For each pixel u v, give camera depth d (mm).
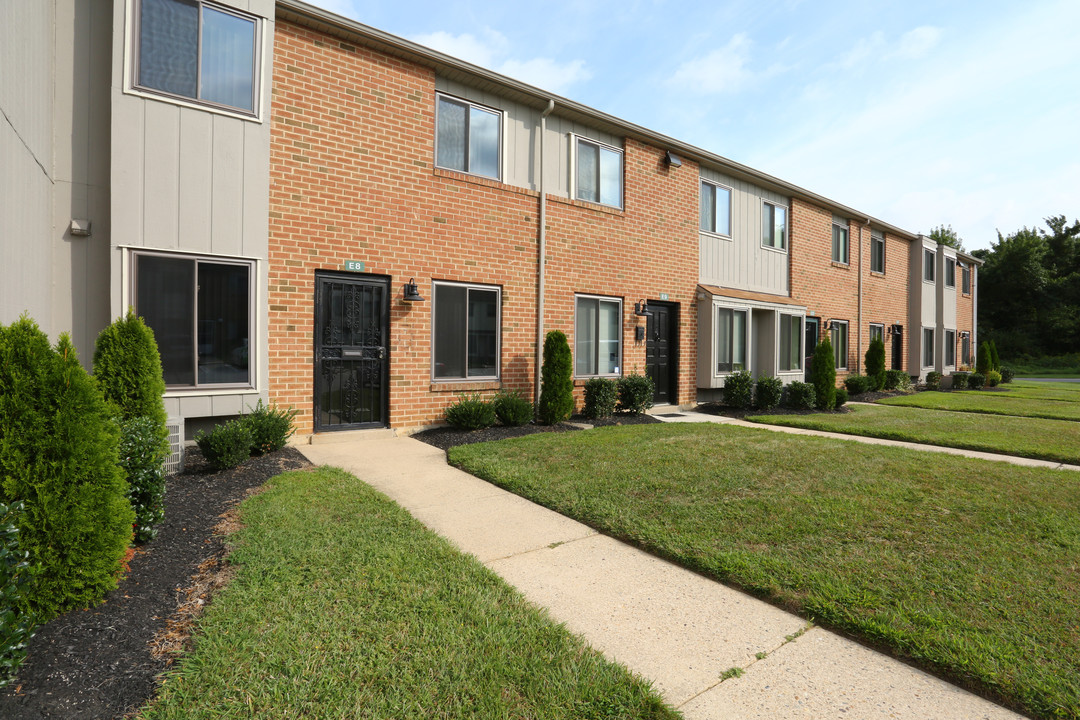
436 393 8391
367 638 2600
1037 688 2287
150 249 5988
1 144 3945
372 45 7660
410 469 6133
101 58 6047
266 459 5996
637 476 5660
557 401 8992
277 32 6957
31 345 2648
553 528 4418
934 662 2518
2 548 2082
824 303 16391
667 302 11859
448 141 8625
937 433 8945
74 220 5859
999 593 3158
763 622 2965
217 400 6422
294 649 2482
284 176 6988
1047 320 43875
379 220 7762
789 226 15156
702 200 12727
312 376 7219
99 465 2732
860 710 2236
